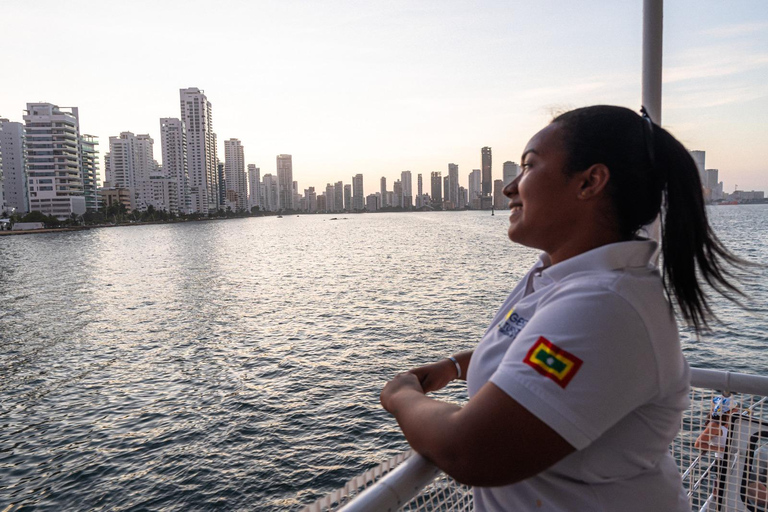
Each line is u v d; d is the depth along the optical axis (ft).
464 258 197.57
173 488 43.29
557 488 2.66
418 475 2.92
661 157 2.86
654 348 2.51
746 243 171.01
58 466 48.32
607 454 2.57
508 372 2.45
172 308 121.60
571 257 3.07
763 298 81.61
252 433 52.26
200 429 54.19
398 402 3.03
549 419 2.30
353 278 156.76
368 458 45.98
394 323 94.02
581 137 2.89
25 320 113.80
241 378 69.31
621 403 2.38
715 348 61.11
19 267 222.69
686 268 2.91
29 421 58.95
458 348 77.15
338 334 88.74
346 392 61.52
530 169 3.08
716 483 5.69
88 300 136.46
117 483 44.78
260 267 198.29
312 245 302.25
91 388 69.00
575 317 2.43
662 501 2.75
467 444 2.40
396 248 259.19
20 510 41.68
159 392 66.13
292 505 40.04
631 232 3.02
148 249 300.81
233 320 105.29
